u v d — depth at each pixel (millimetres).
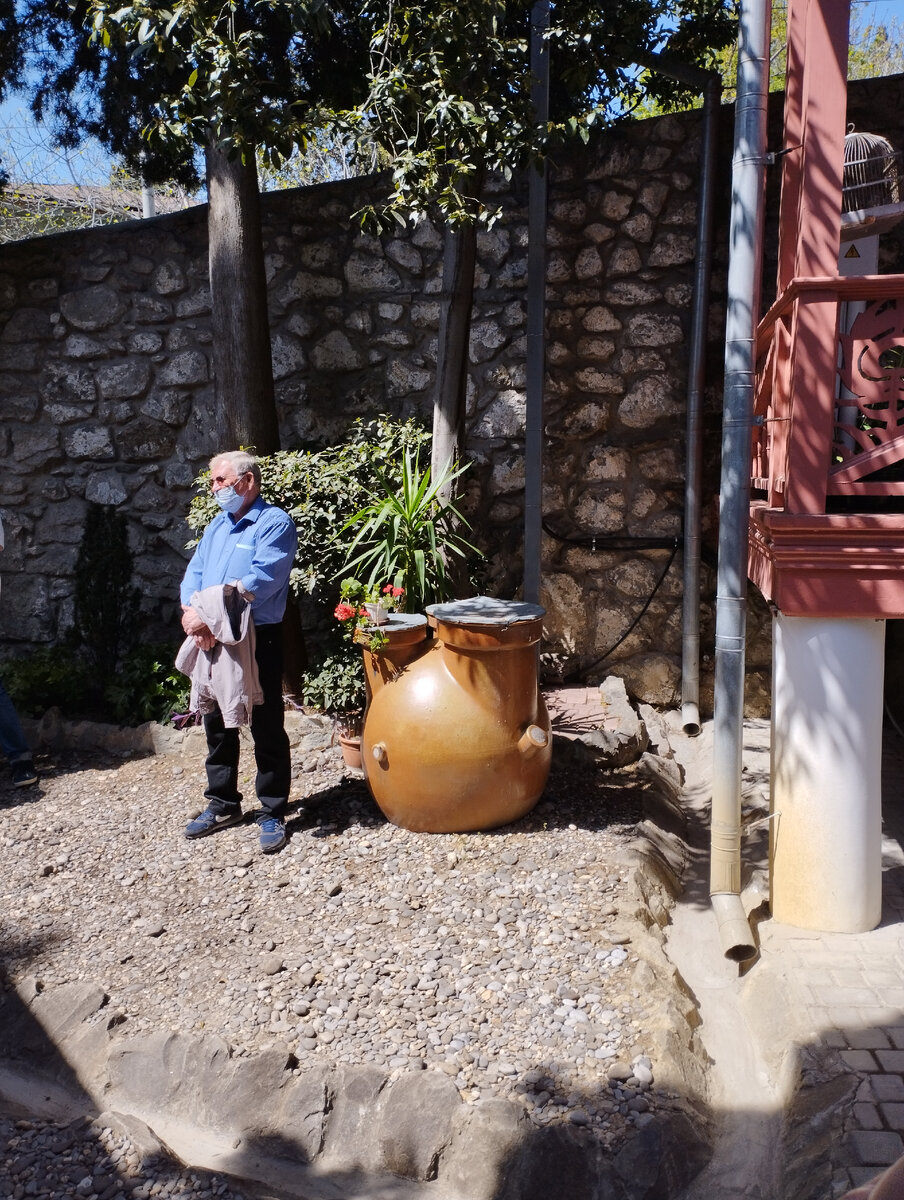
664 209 5504
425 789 3826
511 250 5645
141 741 5281
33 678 5684
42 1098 2750
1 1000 3088
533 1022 2773
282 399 5984
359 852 3836
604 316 5645
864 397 3053
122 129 5906
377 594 4129
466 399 5680
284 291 5914
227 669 3754
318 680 4988
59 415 6234
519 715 3857
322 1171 2463
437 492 4758
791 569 3078
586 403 5730
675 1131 2393
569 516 5840
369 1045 2717
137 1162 2373
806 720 3240
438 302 5738
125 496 6215
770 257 5441
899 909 3426
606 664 5914
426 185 3795
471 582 5301
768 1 3213
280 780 3984
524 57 4871
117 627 6051
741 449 3357
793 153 3775
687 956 3344
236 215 5301
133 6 3559
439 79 3773
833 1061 2570
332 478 4891
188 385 6047
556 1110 2436
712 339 5574
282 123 3764
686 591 5629
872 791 3234
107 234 6035
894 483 3064
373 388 5895
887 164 4129
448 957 3105
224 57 3549
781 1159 2398
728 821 3439
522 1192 2303
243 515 3959
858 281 2953
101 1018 2926
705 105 5273
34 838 4246
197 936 3342
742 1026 2961
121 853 4027
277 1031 2803
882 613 3066
